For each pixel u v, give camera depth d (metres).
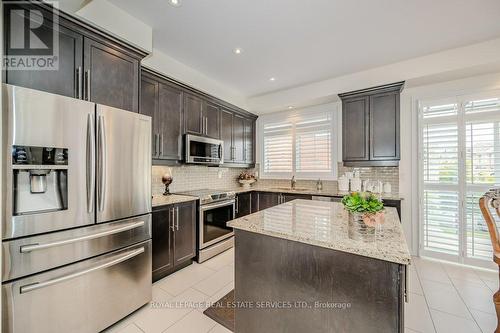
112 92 1.82
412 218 3.13
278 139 4.50
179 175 3.42
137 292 1.88
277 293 1.37
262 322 1.43
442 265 2.81
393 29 2.21
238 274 1.54
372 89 3.12
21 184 1.31
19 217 1.24
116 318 1.72
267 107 4.21
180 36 2.34
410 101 3.15
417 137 3.10
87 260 1.54
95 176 1.58
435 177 2.97
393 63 2.95
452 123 2.88
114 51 1.85
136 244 1.88
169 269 2.52
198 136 3.22
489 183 2.67
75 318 1.48
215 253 3.13
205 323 1.76
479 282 2.39
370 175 3.50
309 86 3.71
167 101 2.79
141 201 1.91
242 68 3.13
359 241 1.14
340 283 1.15
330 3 1.86
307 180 4.16
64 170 1.45
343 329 1.14
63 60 1.54
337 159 3.82
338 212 1.84
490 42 2.41
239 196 3.75
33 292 1.30
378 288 1.05
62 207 1.45
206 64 3.00
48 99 1.36
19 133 1.24
